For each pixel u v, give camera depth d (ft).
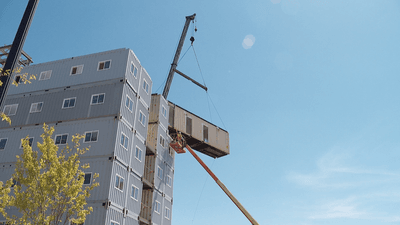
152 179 119.44
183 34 191.83
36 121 105.09
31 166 61.62
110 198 87.92
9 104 111.55
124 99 102.17
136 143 107.34
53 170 61.98
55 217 61.72
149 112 129.59
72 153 94.89
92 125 98.53
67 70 112.57
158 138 127.95
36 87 112.47
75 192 62.64
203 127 165.17
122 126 98.99
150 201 116.16
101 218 84.43
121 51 109.70
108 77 105.91
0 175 98.07
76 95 105.91
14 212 87.61
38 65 117.60
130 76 108.06
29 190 61.36
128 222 95.91
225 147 175.22
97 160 92.63
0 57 107.96
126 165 98.84
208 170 171.83
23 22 44.78
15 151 101.30
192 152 166.81
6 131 106.01
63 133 99.76
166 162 134.41
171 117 148.77
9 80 41.37
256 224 163.63
